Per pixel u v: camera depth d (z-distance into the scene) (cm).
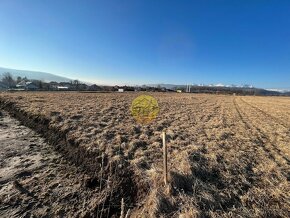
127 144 1073
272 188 741
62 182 815
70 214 649
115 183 768
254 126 1852
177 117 2016
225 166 877
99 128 1358
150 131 1387
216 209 609
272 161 973
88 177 836
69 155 1039
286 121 2264
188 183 710
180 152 991
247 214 598
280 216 606
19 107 2209
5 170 902
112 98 4012
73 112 1877
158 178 719
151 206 596
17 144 1219
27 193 741
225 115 2453
